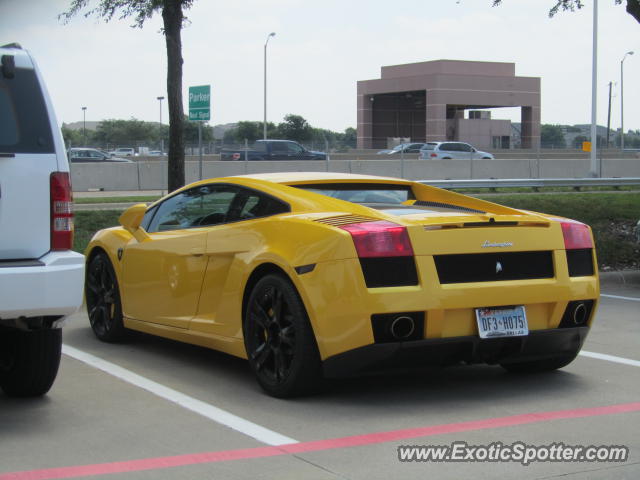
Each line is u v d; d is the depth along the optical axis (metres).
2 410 5.05
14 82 4.67
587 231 5.55
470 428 4.70
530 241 5.25
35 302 4.46
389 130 70.81
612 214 17.34
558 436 4.57
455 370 6.14
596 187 29.84
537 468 4.06
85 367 6.17
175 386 5.61
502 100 65.25
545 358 5.52
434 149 43.66
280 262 5.15
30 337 5.00
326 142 27.42
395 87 65.88
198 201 6.35
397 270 4.88
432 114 63.91
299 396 5.27
